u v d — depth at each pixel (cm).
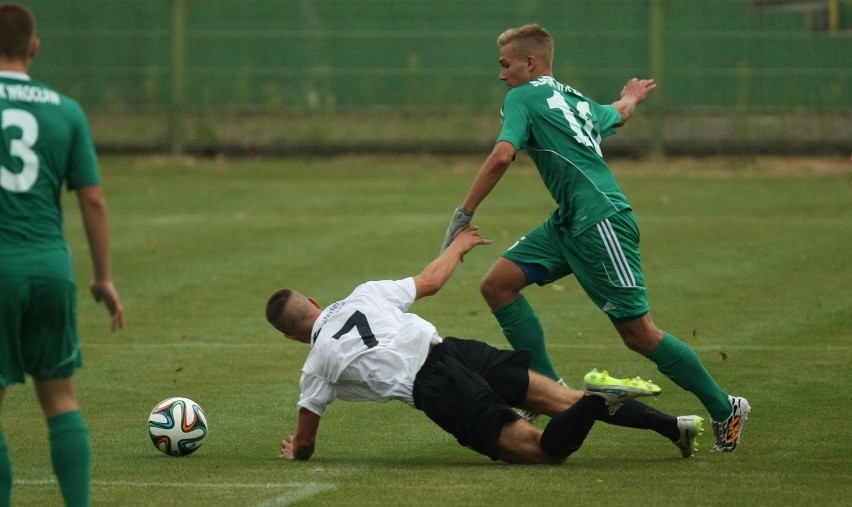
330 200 6712
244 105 8756
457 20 8575
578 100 2297
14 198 1617
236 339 3341
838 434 2253
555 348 3172
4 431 2347
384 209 6309
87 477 1653
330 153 8781
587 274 2252
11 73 1659
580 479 1917
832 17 8612
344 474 1975
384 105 8712
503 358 2128
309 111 8738
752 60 8488
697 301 3812
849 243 5006
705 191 7150
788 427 2314
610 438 2275
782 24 8450
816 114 8500
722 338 3269
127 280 4294
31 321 1634
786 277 4228
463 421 2045
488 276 2381
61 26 8644
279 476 1964
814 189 7212
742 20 8456
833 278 4197
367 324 2116
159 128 8769
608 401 1934
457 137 8681
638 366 2941
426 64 8638
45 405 1675
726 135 8562
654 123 8544
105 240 1689
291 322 2195
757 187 7350
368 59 8669
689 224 5681
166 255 4828
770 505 1734
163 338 3353
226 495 1830
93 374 2912
